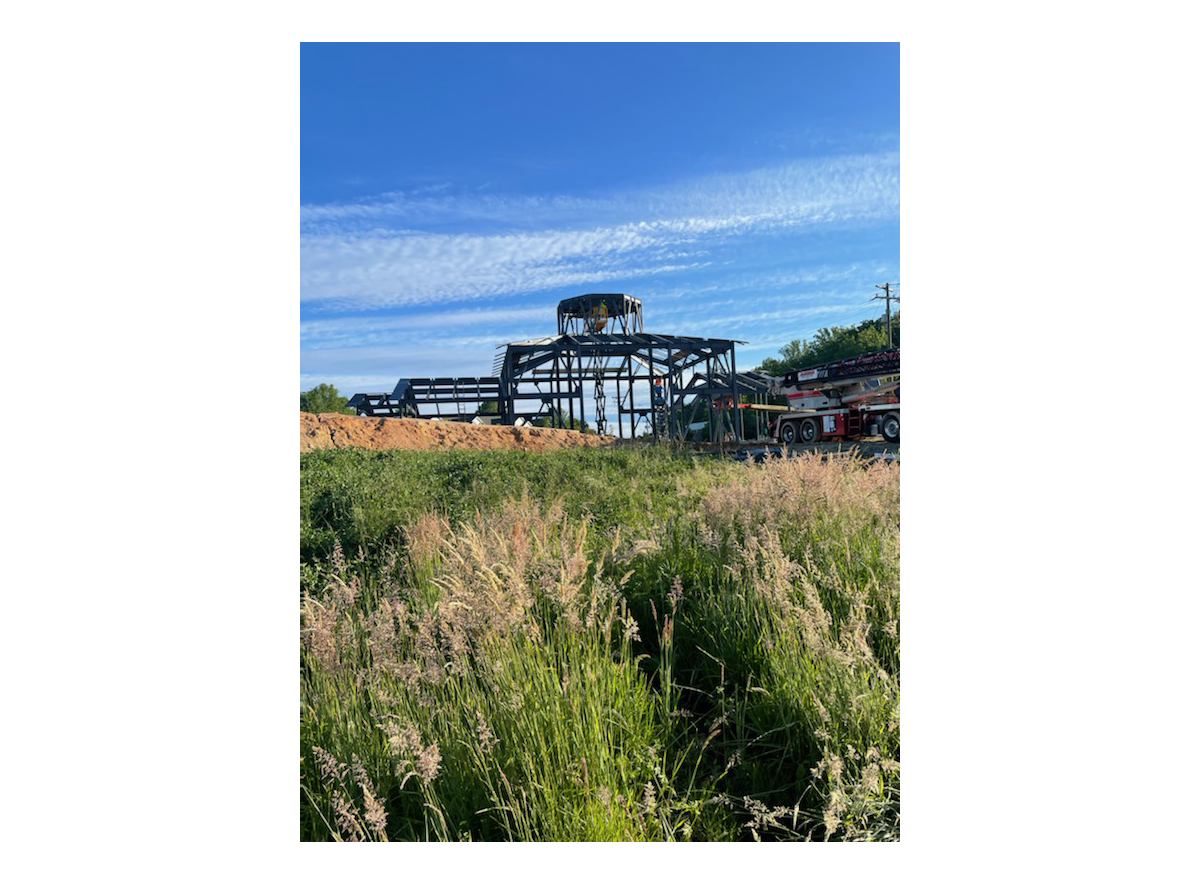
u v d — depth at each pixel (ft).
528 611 11.27
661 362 135.95
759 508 18.48
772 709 10.76
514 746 9.37
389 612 11.68
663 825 8.46
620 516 24.50
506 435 81.92
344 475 32.42
